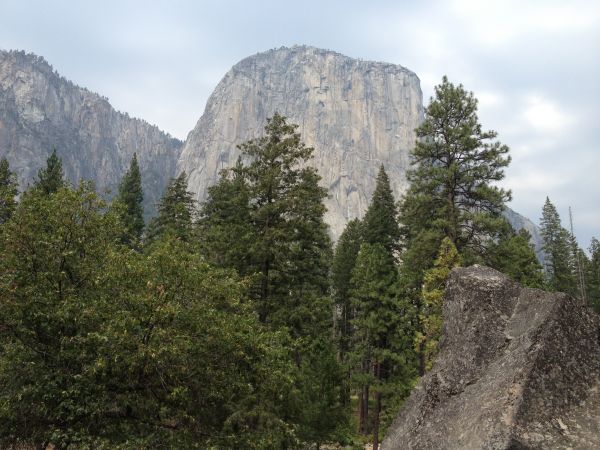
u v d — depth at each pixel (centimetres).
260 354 1442
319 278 2567
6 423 1152
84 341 1156
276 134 2217
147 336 1205
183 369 1257
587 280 6059
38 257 1274
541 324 767
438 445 766
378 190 4338
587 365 724
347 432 2506
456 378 863
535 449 622
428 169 2530
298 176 2197
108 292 1316
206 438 1351
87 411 1126
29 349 1192
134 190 4662
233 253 2089
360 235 5128
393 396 2902
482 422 696
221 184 3466
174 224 3731
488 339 875
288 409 2094
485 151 2497
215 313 1347
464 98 2627
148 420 1262
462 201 2548
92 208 1412
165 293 1238
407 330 2941
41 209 1308
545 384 693
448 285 1031
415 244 2597
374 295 2933
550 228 6112
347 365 2780
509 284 952
